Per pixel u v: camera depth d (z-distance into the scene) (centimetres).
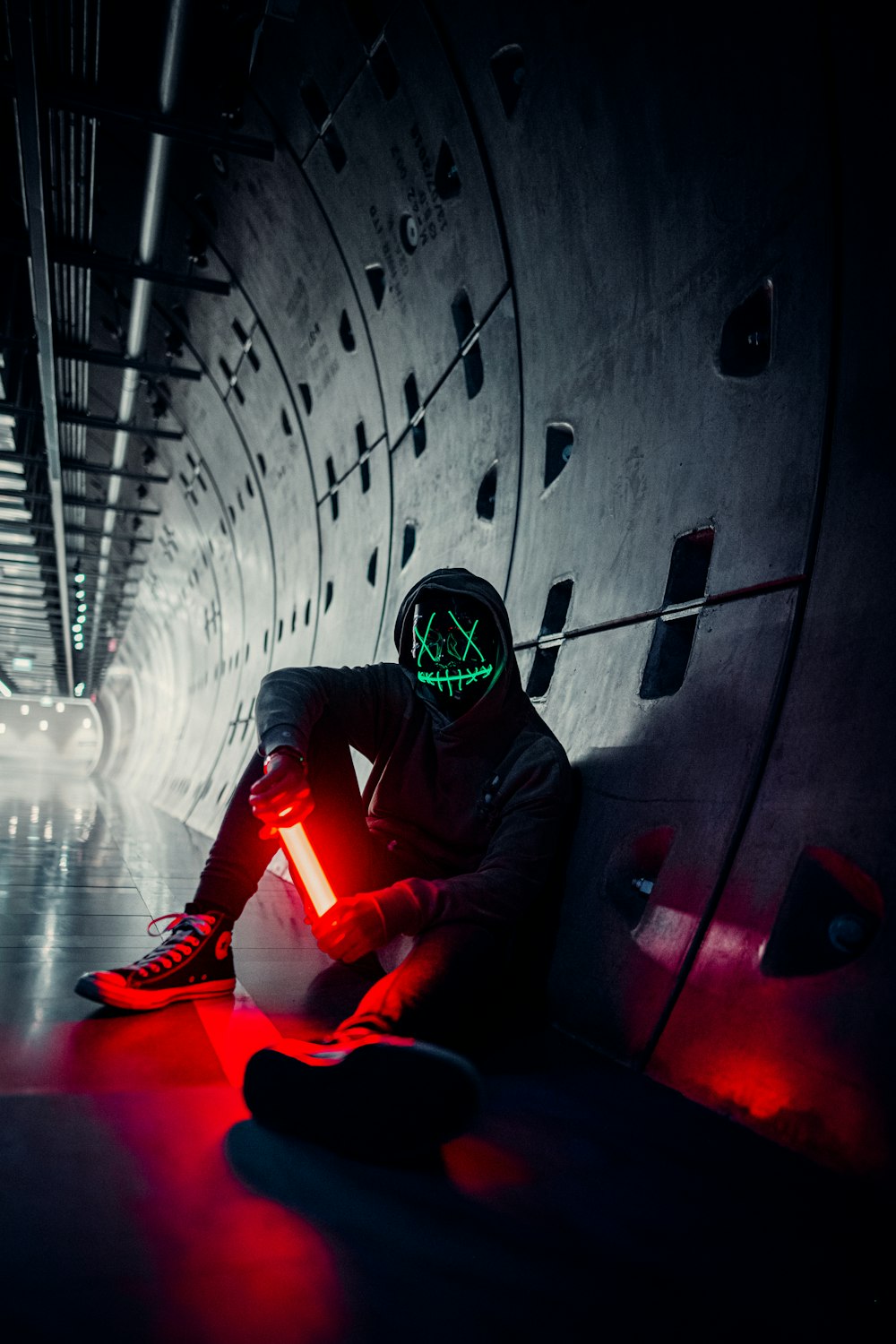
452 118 432
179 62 532
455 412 524
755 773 237
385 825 276
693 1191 160
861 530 229
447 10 398
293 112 557
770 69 263
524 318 431
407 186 498
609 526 353
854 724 212
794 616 243
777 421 267
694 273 311
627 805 281
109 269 765
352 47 475
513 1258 133
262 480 1016
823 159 251
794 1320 122
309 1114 164
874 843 196
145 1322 110
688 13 286
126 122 577
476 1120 154
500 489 465
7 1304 112
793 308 263
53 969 296
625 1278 129
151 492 1539
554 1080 218
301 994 292
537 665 389
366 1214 142
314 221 614
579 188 366
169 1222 135
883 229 232
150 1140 166
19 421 1156
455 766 266
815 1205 157
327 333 691
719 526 285
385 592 635
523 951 297
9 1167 150
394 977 199
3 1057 206
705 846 243
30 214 642
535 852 242
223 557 1362
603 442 367
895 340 228
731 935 222
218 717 1395
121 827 945
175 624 2047
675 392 322
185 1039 230
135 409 1208
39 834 777
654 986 237
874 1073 172
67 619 2322
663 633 304
